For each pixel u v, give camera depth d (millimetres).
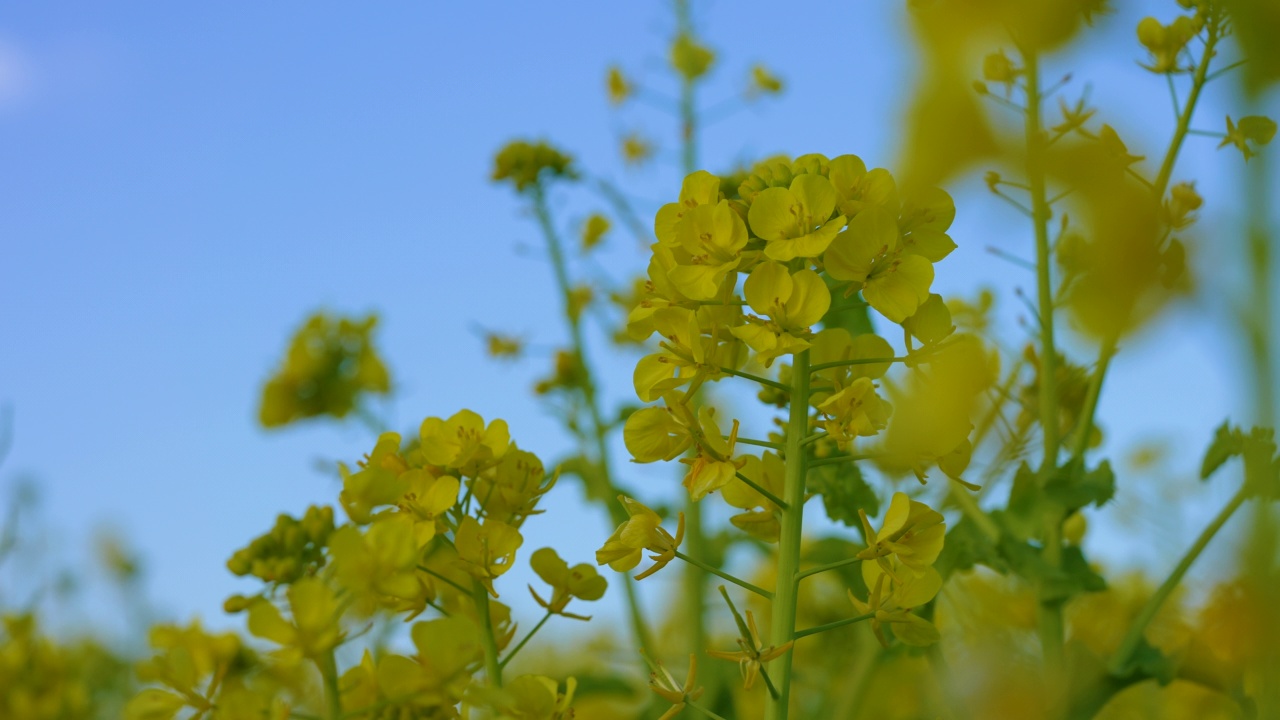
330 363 1016
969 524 522
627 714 705
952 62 335
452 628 443
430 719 449
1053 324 523
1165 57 479
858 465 542
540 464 464
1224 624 373
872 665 559
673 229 458
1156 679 494
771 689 432
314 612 438
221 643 480
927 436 439
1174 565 498
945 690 494
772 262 443
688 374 446
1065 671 496
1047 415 527
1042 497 514
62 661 662
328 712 443
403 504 455
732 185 733
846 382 453
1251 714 486
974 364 443
